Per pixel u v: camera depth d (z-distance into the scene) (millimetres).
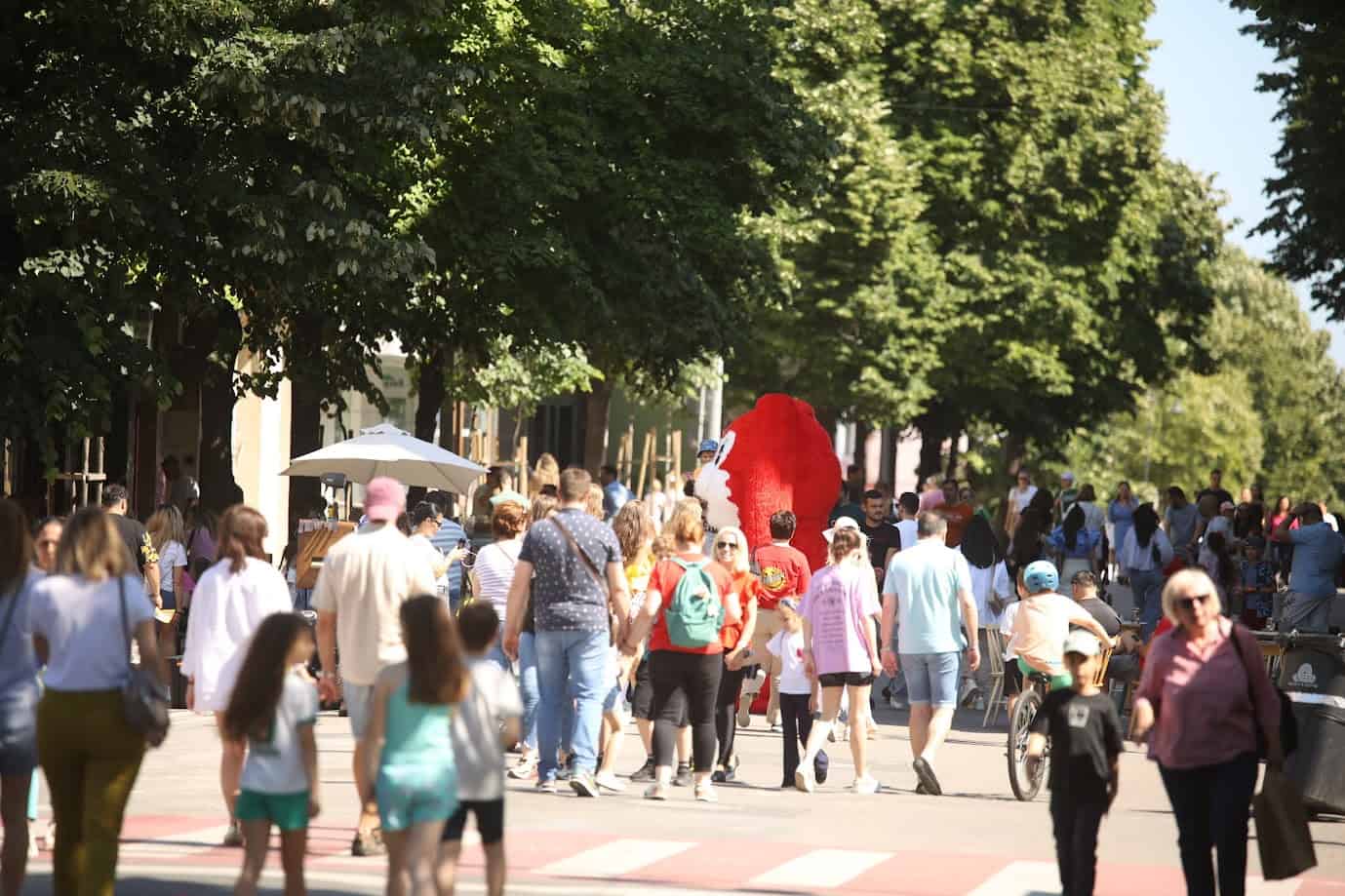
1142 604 53625
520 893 20469
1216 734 19484
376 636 22188
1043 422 101500
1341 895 22797
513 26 57625
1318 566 49062
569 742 30156
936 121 93625
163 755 32312
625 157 61406
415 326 56125
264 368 53094
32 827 23531
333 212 42688
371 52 42594
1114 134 94125
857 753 30750
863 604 30719
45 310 41188
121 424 59344
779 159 63781
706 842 24469
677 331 60625
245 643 22125
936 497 44656
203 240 43031
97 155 40438
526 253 55438
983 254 93812
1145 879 23234
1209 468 165375
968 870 23188
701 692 28516
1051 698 19938
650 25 63594
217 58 40719
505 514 31312
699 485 44938
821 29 88438
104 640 17656
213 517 47281
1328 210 73000
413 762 16406
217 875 21016
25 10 40188
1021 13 95000
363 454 43469
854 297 88750
